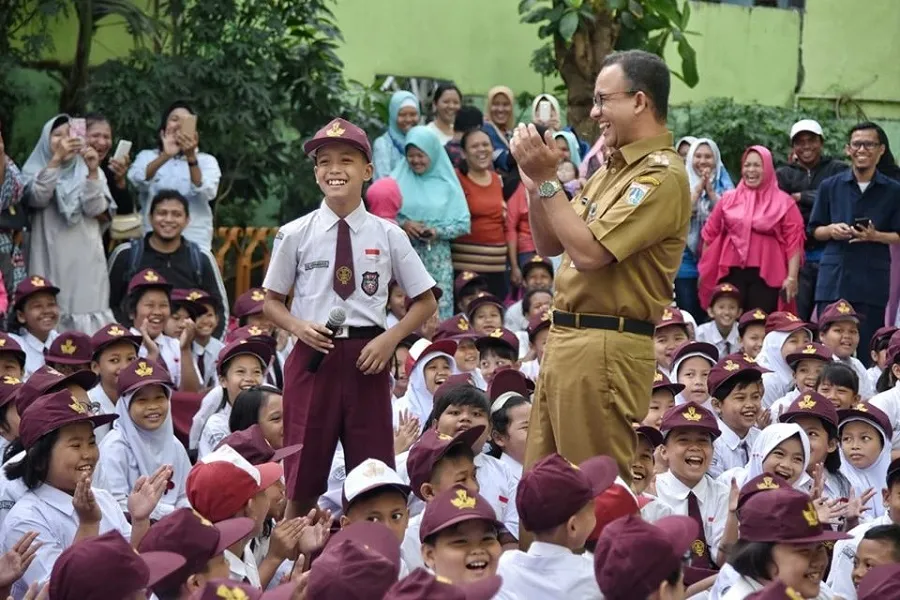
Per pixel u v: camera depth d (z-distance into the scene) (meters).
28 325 11.55
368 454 7.72
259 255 15.54
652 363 6.89
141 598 5.21
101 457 8.99
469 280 14.27
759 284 15.02
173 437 9.31
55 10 14.68
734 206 15.08
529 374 12.02
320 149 7.75
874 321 14.35
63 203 12.76
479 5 19.16
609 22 17.05
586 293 6.79
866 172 14.42
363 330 7.72
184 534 5.85
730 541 8.27
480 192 15.01
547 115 16.56
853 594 7.82
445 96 15.87
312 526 7.22
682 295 15.77
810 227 14.77
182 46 15.80
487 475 8.56
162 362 11.59
